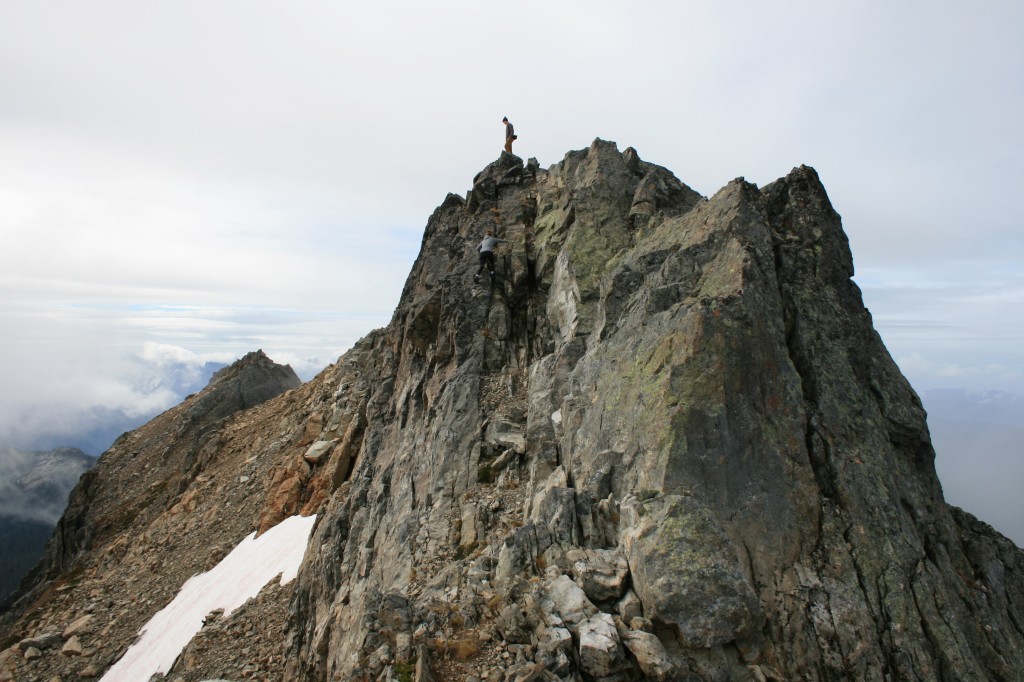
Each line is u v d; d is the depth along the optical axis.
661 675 11.40
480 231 32.31
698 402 15.67
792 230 20.92
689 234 20.94
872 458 16.86
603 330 21.05
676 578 12.57
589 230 28.00
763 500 15.17
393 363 34.09
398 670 13.17
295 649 25.03
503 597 14.55
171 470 64.12
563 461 19.88
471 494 21.70
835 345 18.58
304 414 56.34
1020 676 14.89
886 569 14.88
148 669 29.94
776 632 13.63
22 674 34.06
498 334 27.42
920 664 13.55
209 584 37.41
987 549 17.81
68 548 59.69
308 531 37.00
